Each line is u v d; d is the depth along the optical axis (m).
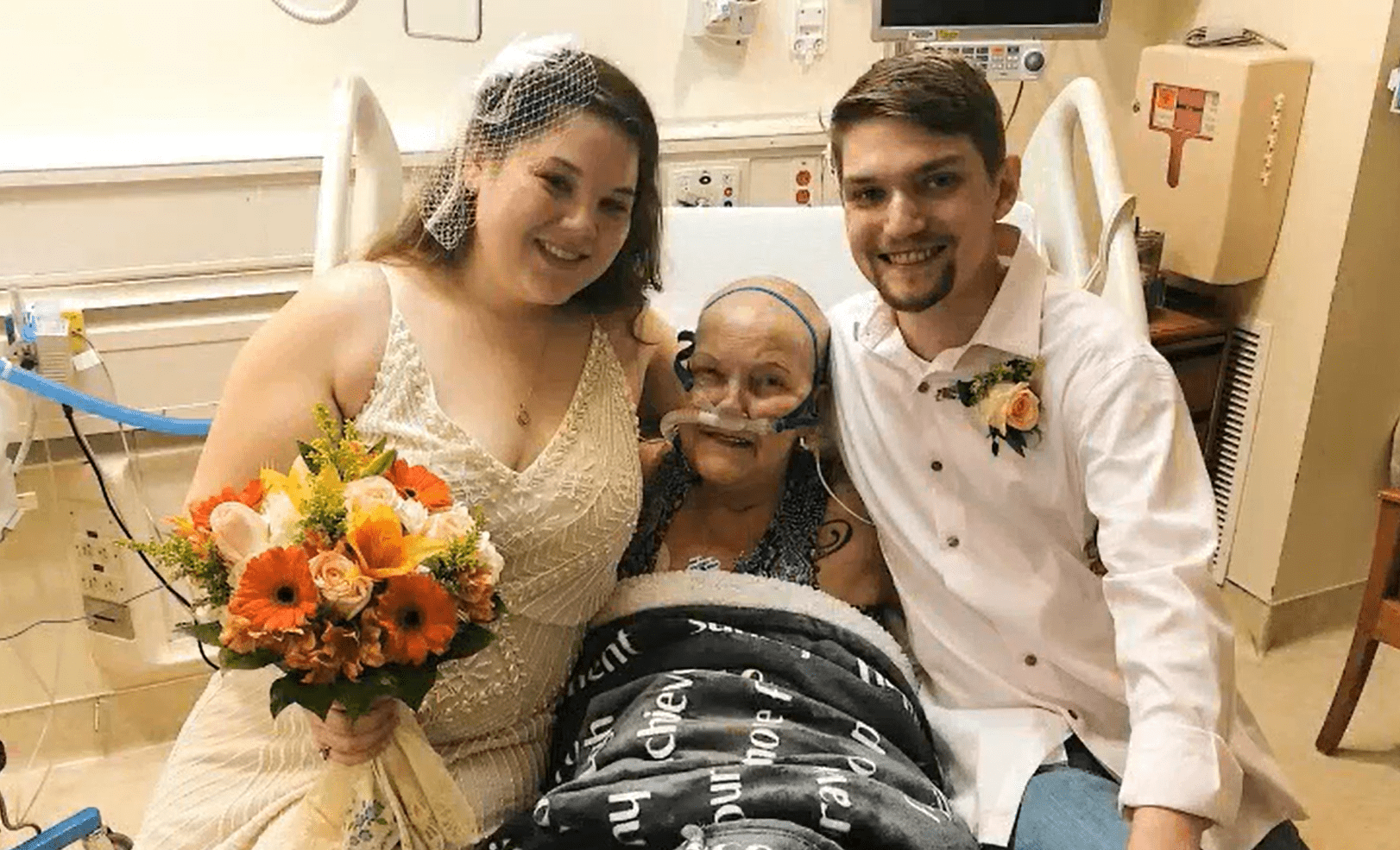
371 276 1.40
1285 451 2.78
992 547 1.44
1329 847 2.29
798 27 2.65
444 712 1.38
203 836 1.36
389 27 2.38
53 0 2.15
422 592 1.09
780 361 1.46
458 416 1.38
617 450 1.46
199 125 2.30
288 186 2.29
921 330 1.43
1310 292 2.67
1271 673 2.82
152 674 2.50
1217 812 1.17
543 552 1.38
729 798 1.24
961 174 1.29
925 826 1.23
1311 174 2.63
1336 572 2.92
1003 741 1.41
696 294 1.91
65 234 2.16
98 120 2.24
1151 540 1.27
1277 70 2.57
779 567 1.53
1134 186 2.94
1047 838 1.32
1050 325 1.38
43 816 2.31
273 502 1.12
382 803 1.26
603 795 1.26
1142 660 1.22
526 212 1.32
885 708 1.40
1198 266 2.77
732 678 1.38
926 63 1.30
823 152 2.71
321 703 1.09
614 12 2.53
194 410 2.31
